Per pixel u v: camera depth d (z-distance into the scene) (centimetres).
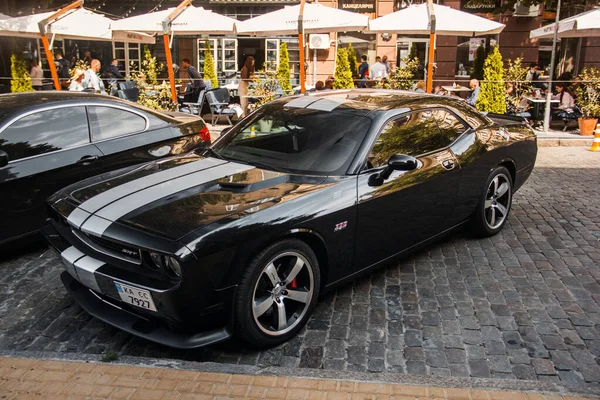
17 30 1212
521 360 354
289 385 312
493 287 460
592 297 440
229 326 347
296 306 389
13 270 504
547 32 1324
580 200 718
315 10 1205
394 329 394
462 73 1967
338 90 543
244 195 374
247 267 345
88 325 405
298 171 414
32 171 512
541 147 1136
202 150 477
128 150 584
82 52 1997
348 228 402
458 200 509
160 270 326
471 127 538
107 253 352
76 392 304
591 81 1195
